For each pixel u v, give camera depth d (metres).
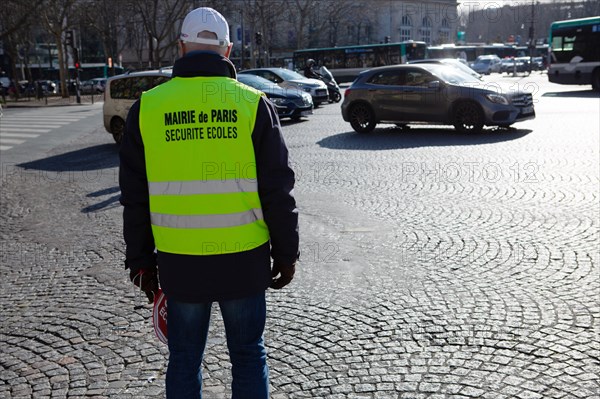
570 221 6.25
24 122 22.12
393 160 10.38
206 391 3.30
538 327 3.88
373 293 4.61
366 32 66.06
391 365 3.49
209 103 2.28
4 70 65.62
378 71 14.54
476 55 62.28
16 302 4.80
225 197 2.29
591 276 4.73
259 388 2.48
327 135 14.38
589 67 24.00
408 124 14.56
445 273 4.96
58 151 13.95
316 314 4.27
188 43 2.38
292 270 2.44
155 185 2.33
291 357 3.66
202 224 2.30
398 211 7.04
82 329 4.21
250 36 48.50
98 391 3.34
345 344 3.79
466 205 7.14
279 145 2.33
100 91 52.44
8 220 7.64
